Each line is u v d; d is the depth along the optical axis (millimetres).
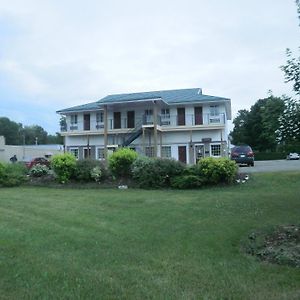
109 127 42344
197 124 40094
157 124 39531
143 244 7789
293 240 7855
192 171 17750
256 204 11984
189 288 5465
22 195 15273
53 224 9523
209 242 7918
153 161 18188
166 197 14148
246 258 6898
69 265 6406
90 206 12305
